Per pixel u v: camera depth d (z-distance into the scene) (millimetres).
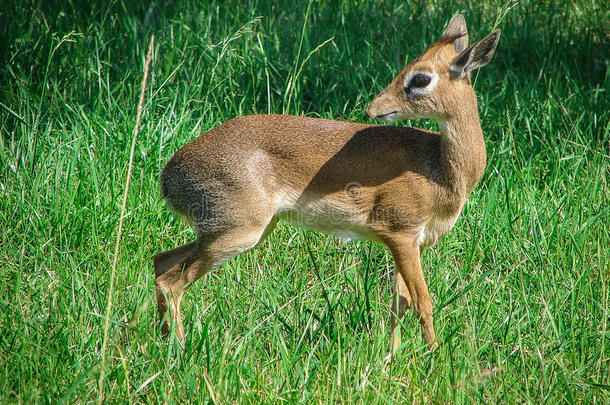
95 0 14562
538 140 11555
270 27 13891
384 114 8016
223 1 15148
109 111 11484
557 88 12773
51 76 12305
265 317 8562
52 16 13680
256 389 7289
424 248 9141
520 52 14180
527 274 9172
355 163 8227
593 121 11852
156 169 10672
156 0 14867
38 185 9875
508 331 8203
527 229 9844
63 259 9125
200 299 8906
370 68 13016
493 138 11891
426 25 14422
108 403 6828
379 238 8508
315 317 8219
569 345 8000
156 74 12406
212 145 8211
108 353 7492
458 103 7965
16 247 9445
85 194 10000
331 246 9945
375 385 7453
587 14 15164
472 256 9547
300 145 8273
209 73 12406
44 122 11406
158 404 7078
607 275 9047
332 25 14273
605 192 10352
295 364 7648
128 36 13266
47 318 8094
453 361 7680
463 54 7809
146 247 9586
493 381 7410
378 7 15148
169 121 11203
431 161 8219
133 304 8406
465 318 8445
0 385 7031
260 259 9703
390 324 8703
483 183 10711
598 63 13758
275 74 12828
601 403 7227
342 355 7793
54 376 7172
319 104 12344
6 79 12195
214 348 7793
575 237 9469
